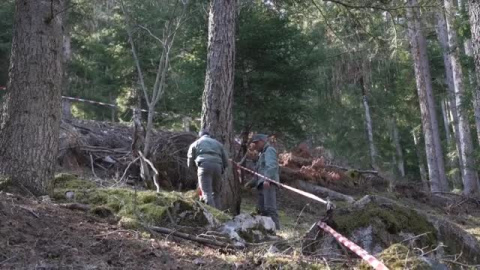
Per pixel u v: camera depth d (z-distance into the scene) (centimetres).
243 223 569
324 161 1423
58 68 597
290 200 1209
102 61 2183
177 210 569
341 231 501
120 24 1877
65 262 405
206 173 760
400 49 1606
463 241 513
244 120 1245
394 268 416
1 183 539
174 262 444
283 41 1247
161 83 980
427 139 1789
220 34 868
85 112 2255
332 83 1853
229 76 867
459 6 1756
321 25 1438
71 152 1044
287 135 1370
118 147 1155
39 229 455
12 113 573
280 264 452
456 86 1850
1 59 1555
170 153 1086
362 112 2344
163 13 1349
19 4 589
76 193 589
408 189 1498
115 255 436
